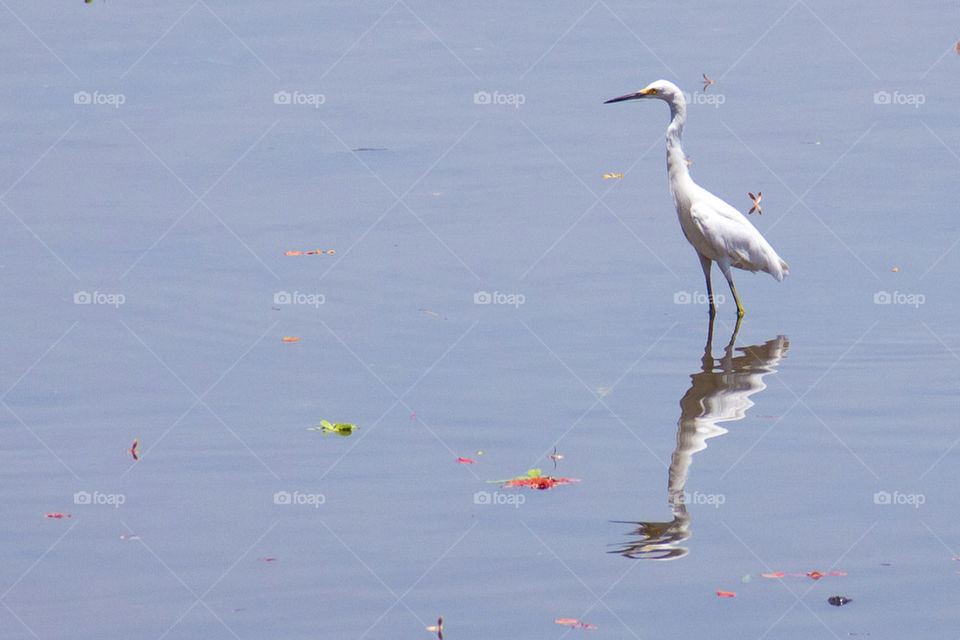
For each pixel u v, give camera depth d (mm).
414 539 10398
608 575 9805
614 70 27031
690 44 28906
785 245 18156
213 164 21734
